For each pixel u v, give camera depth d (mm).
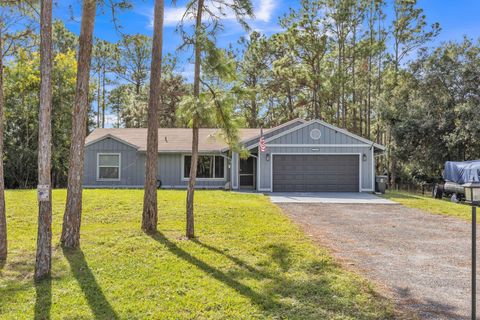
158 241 6930
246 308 4070
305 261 5867
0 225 5914
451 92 22094
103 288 4637
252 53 28750
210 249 6500
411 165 24500
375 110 25453
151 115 7801
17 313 3936
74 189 6480
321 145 17562
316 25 25031
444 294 4574
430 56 22828
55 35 25797
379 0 25500
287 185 17547
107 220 8883
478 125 19188
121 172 18984
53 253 6051
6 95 20844
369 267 5660
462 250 6781
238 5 7270
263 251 6441
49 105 4980
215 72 7289
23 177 21328
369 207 12328
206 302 4219
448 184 17344
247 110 30562
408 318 3875
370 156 17516
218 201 12352
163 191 15742
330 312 3988
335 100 27453
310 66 26656
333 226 9008
